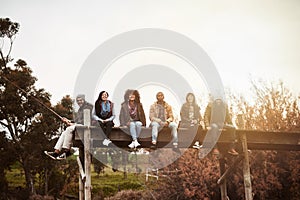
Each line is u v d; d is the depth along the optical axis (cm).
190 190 1842
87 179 871
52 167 2884
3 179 2866
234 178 1716
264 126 1886
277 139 1077
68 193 2866
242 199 1716
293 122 1856
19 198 2788
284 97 1919
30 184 2859
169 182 1931
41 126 2841
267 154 1686
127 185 2692
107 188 2655
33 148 2845
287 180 1697
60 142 893
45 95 2967
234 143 1016
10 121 2939
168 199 1919
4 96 2853
